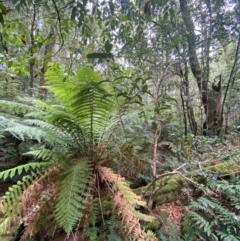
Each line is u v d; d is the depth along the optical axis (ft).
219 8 7.33
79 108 4.59
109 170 4.58
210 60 9.43
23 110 5.48
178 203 4.92
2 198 4.10
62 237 4.23
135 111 5.41
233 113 10.46
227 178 5.38
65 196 3.84
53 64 5.12
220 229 4.25
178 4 7.82
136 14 4.65
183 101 8.98
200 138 6.95
